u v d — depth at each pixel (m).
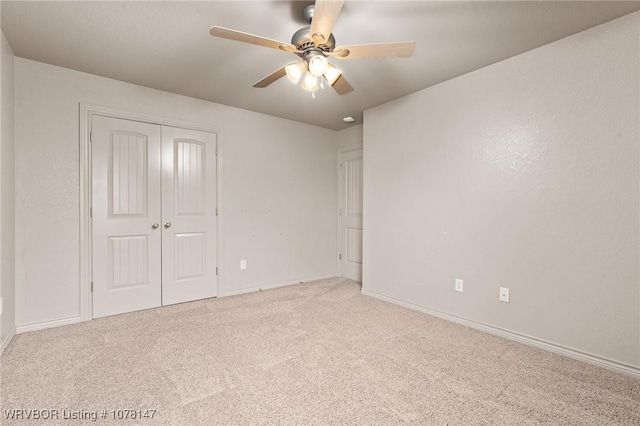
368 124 3.74
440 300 3.00
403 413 1.60
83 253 2.81
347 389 1.80
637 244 1.93
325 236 4.68
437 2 1.81
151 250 3.21
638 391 1.80
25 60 2.55
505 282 2.53
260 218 3.99
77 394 1.74
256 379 1.90
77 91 2.78
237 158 3.79
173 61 2.58
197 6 1.87
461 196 2.82
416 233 3.21
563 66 2.21
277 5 1.85
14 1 1.81
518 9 1.88
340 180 4.76
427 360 2.15
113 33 2.16
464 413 1.60
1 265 2.14
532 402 1.70
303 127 4.41
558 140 2.24
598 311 2.08
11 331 2.40
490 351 2.29
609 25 2.02
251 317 2.98
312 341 2.45
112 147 2.98
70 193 2.76
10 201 2.37
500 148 2.55
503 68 2.53
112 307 3.00
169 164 3.31
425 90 3.11
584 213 2.13
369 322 2.86
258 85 2.30
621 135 1.98
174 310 3.17
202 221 3.54
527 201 2.40
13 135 2.45
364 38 2.21
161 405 1.65
